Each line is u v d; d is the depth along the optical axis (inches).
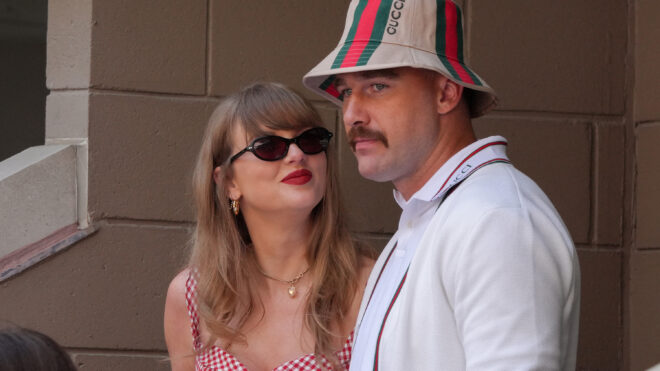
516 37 387.9
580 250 386.9
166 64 371.6
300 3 381.4
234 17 377.1
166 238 368.5
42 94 730.8
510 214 176.9
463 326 177.3
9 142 725.9
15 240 356.8
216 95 375.2
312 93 379.2
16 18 666.8
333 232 303.0
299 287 301.3
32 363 140.3
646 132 384.2
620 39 393.1
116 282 363.9
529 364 166.4
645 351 378.3
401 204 230.1
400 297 197.2
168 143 370.6
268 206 290.4
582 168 388.8
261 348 296.0
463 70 212.5
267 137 287.0
